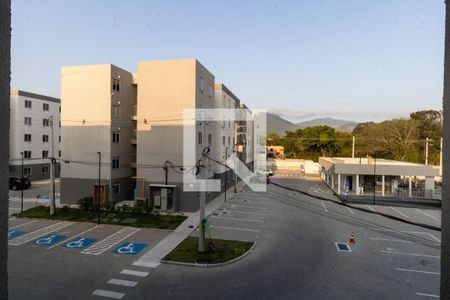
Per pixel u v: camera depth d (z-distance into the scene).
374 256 16.34
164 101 26.77
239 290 12.38
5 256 2.29
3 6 2.26
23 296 11.66
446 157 2.27
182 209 26.33
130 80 31.12
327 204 30.78
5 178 2.25
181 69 26.41
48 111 47.62
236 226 22.20
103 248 17.14
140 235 19.61
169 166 26.62
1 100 2.21
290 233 20.56
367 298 11.80
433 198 33.47
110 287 12.50
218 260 15.33
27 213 24.52
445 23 2.32
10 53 2.33
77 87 28.69
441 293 2.35
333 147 73.31
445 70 2.30
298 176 56.44
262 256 16.27
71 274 13.70
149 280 13.21
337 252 16.92
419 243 18.64
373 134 62.22
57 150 49.34
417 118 63.16
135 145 31.66
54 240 18.41
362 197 33.91
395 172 33.88
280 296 11.91
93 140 28.38
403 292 12.30
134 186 31.31
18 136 42.62
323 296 11.93
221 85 35.22
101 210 24.91
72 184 28.83
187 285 12.78
